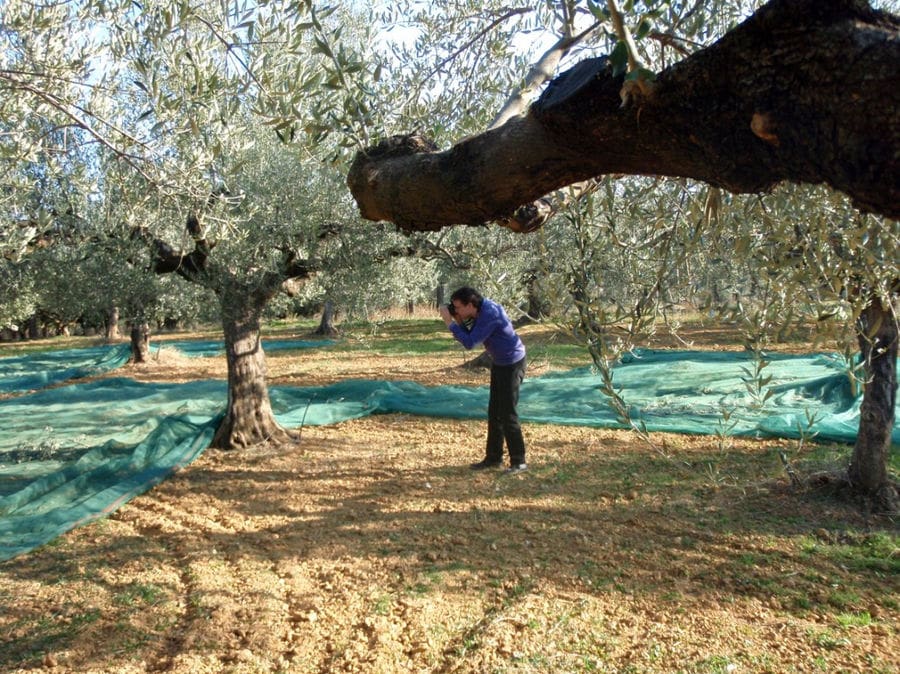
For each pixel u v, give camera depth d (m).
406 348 18.75
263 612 3.86
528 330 19.47
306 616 3.81
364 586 4.17
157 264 7.32
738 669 3.15
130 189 5.29
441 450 7.49
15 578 4.49
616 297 2.49
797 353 11.62
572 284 2.31
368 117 2.07
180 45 3.20
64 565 4.69
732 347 14.51
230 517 5.56
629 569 4.24
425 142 2.01
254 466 7.08
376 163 1.97
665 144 1.35
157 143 4.06
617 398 2.35
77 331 31.17
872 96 1.01
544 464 6.71
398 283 10.45
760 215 2.12
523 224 2.11
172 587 4.29
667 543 4.61
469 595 4.00
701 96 1.23
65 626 3.82
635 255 2.45
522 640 3.46
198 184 4.11
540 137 1.53
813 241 2.04
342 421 9.20
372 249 7.00
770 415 7.84
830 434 6.85
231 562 4.63
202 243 6.98
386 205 1.93
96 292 7.07
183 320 14.70
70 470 6.79
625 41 1.22
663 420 8.10
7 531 5.30
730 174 1.29
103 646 3.60
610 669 3.20
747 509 5.15
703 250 2.39
